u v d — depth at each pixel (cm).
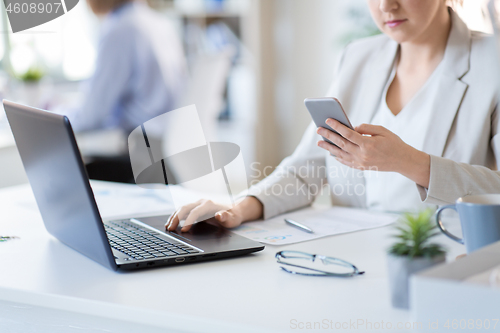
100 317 73
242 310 67
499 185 111
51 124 79
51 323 78
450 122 130
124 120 270
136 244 96
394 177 136
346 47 158
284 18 469
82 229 87
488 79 127
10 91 280
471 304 48
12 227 118
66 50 367
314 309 67
